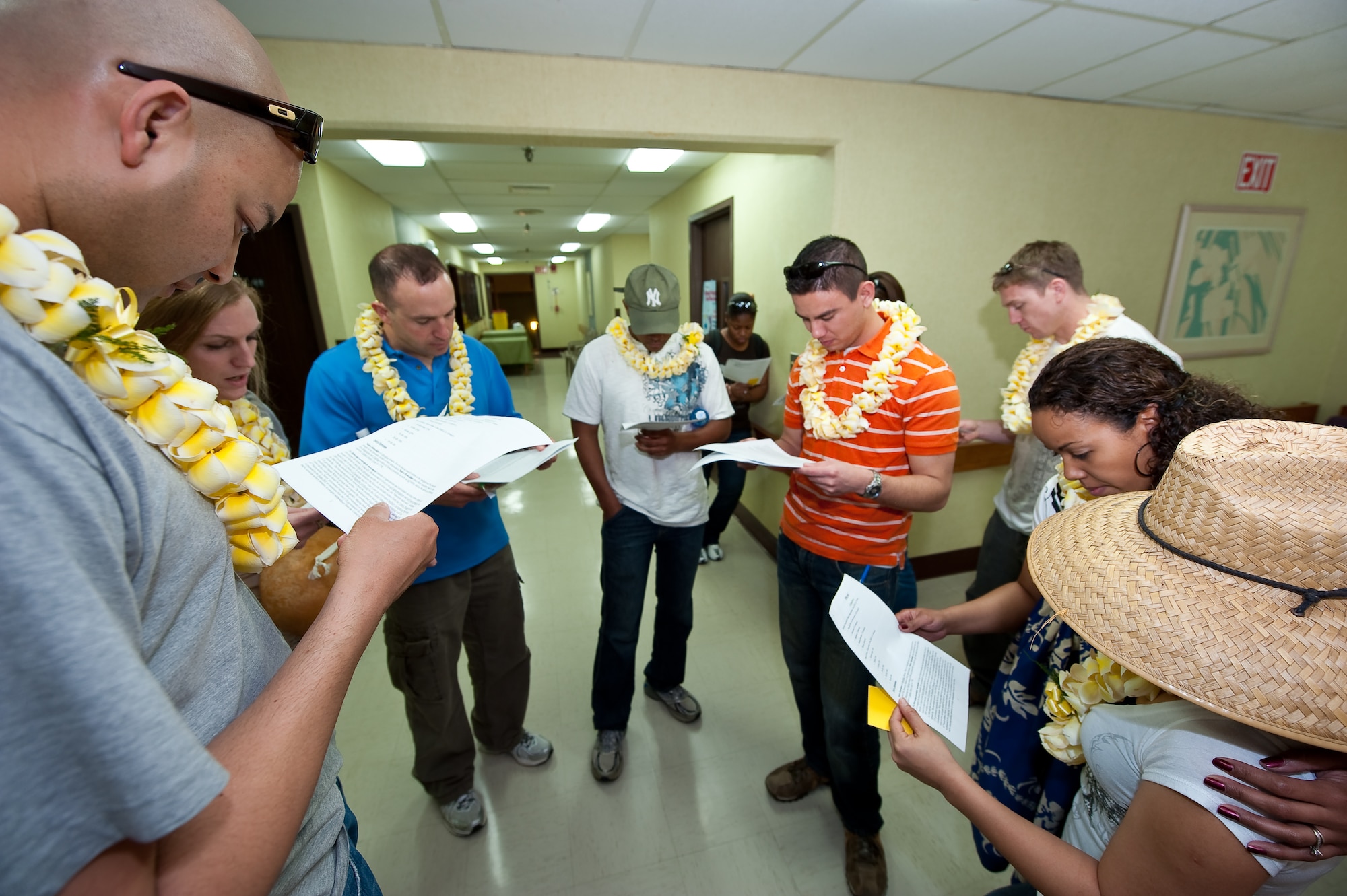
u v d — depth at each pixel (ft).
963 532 9.23
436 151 10.71
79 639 0.83
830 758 4.26
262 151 1.35
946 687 2.78
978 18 5.51
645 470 5.11
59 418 0.91
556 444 3.81
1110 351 2.51
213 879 1.00
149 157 1.14
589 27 5.54
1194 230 8.91
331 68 5.76
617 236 26.16
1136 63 6.64
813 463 3.85
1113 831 2.00
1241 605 1.56
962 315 8.20
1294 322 10.11
